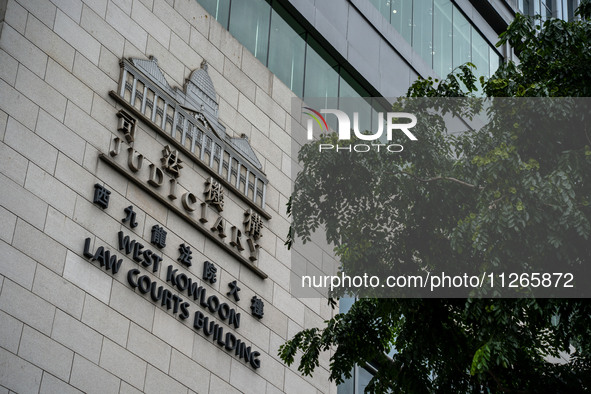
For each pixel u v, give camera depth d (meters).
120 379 16.86
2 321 15.19
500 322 13.56
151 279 18.22
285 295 21.86
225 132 21.80
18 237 15.98
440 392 15.38
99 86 18.72
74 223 17.06
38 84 17.44
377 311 15.46
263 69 24.06
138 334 17.53
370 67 28.44
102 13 19.55
